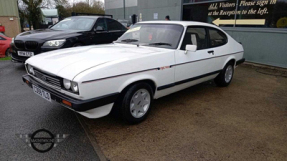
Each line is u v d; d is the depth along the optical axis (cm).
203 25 436
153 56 324
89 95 255
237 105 408
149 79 319
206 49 428
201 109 386
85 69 260
